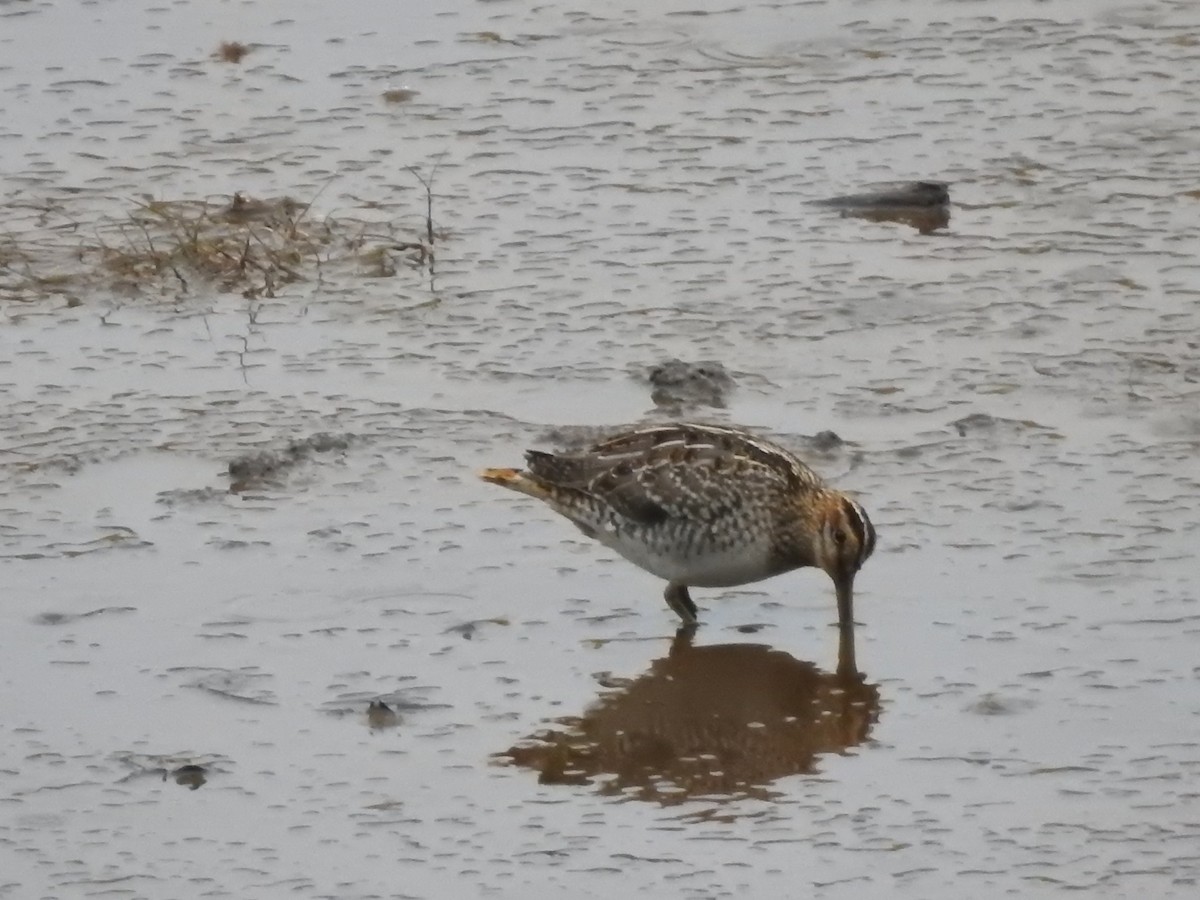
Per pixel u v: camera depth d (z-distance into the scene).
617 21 22.11
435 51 21.52
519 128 19.89
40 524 13.96
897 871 10.45
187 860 10.73
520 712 12.02
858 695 12.08
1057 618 12.66
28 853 10.80
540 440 14.85
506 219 18.25
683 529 12.97
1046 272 17.03
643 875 10.48
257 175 19.05
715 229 17.97
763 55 21.25
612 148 19.48
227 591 13.20
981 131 19.55
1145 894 10.19
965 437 14.73
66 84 20.84
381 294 17.08
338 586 13.26
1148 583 12.95
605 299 16.91
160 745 11.70
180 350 16.31
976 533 13.59
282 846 10.83
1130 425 14.82
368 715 11.93
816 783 11.28
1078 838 10.65
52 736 11.79
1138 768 11.22
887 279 17.02
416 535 13.82
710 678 12.37
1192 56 20.77
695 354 16.03
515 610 13.07
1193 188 18.34
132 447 14.88
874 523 13.73
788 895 10.27
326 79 20.92
